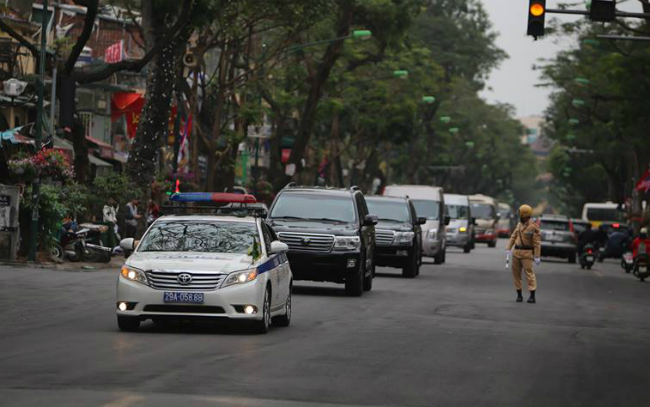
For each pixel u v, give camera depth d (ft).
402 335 82.58
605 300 136.98
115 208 172.86
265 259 81.97
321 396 52.95
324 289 133.90
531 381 61.16
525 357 72.08
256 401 50.75
